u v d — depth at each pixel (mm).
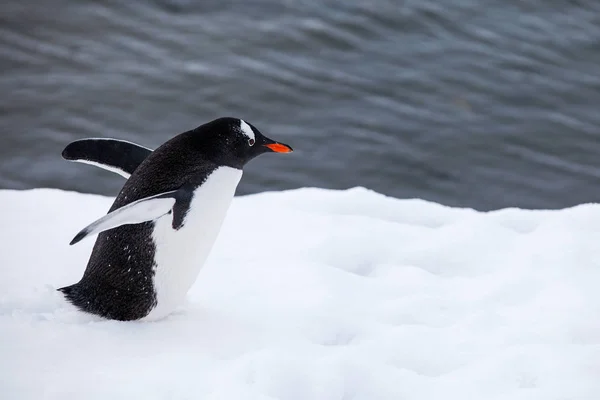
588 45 30094
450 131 25578
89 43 28359
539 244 10156
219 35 29406
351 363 7215
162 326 8047
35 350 7363
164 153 8133
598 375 7102
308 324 8164
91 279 8188
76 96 25797
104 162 8891
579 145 25438
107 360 7285
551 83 28047
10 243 9938
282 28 29828
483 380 7117
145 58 27906
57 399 6641
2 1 29953
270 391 6887
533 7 32281
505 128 25922
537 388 6930
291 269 9414
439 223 11352
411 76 27922
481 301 8852
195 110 25828
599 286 8984
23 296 8281
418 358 7578
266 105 26219
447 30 30406
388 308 8594
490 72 28359
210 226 8102
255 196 12070
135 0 31031
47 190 11969
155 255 7918
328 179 23453
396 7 31234
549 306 8602
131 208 7523
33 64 26984
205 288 9023
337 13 30688
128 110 25500
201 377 7012
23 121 24578
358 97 26781
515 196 23250
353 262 9922
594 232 10438
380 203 11711
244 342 7773
